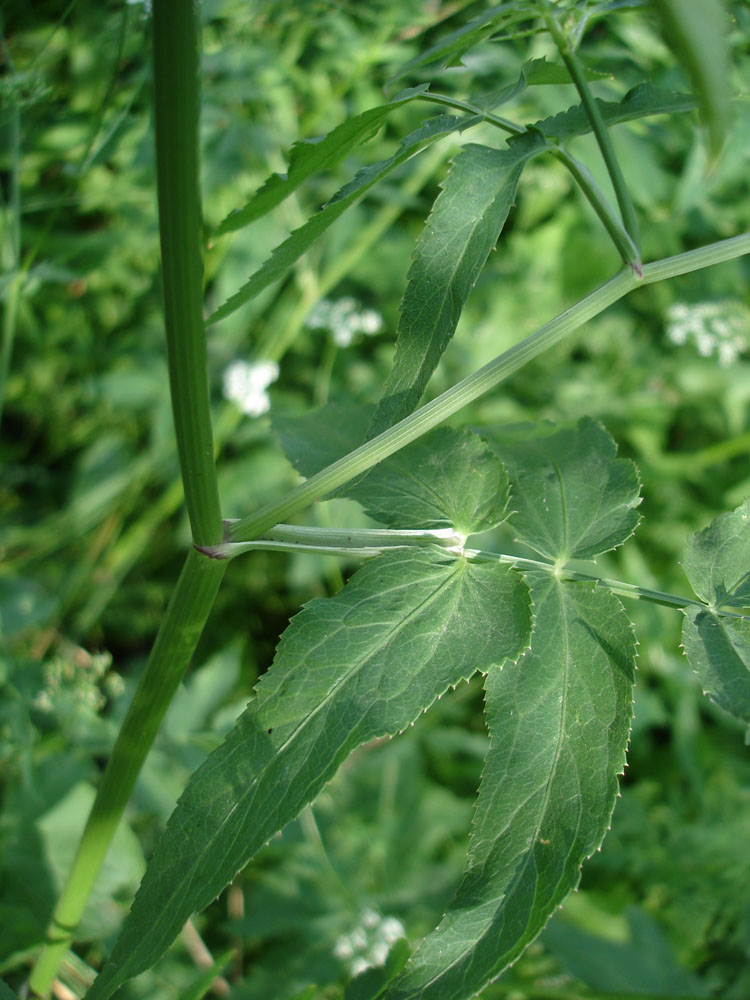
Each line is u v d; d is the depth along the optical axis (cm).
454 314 19
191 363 18
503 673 19
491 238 19
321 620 19
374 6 47
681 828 45
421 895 44
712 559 21
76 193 46
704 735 56
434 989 17
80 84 37
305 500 20
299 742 18
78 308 60
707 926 41
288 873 41
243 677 62
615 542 21
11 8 41
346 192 18
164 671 21
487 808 19
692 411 67
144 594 65
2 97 31
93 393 60
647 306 67
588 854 18
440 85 48
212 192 49
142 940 17
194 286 17
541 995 29
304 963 38
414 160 52
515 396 65
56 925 24
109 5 35
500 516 21
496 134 46
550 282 66
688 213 57
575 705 19
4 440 65
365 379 64
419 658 19
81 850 23
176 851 18
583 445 23
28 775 33
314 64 49
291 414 25
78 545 62
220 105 45
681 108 21
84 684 39
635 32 40
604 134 19
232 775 18
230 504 58
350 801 47
